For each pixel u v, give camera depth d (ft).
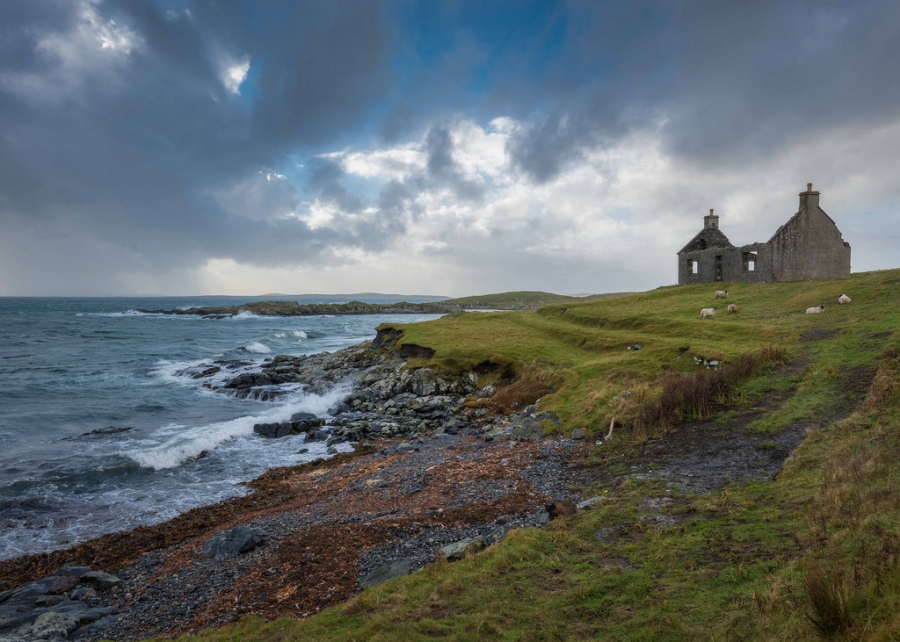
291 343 311.27
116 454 95.55
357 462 91.61
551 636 29.68
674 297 191.62
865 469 42.52
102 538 64.80
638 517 46.47
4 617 45.03
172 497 78.28
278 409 133.69
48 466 89.71
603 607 31.96
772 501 44.11
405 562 46.14
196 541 61.93
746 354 93.91
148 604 46.85
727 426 70.33
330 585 44.62
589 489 60.23
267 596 44.24
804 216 168.86
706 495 49.55
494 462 78.13
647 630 28.37
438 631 31.83
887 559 26.50
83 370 194.59
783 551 34.04
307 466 92.17
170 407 138.82
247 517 68.85
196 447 100.42
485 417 113.91
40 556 60.54
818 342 97.76
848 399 66.54
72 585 52.37
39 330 358.84
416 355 167.12
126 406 137.18
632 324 156.35
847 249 170.81
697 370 99.71
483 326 197.67
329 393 153.07
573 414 94.73
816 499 40.60
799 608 25.53
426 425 114.83
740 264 190.80
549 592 35.04
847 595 23.80
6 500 75.41
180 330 391.45
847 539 31.63
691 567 34.99
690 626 27.99
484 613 33.01
